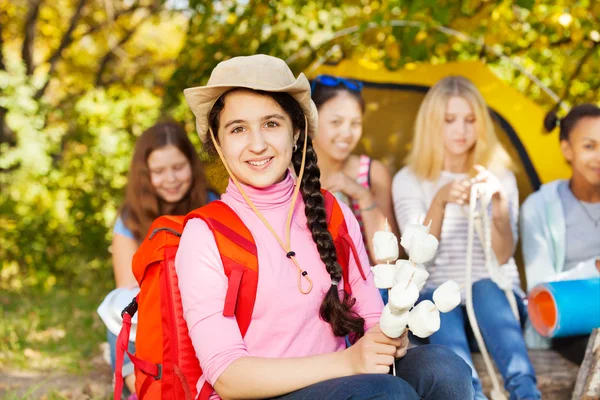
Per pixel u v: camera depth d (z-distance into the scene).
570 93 6.00
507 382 3.31
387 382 2.03
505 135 4.68
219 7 5.64
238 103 2.29
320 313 2.27
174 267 2.28
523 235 4.11
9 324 5.51
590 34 5.53
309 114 2.43
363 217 4.03
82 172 7.36
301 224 2.38
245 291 2.21
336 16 5.95
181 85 5.70
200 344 2.15
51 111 7.93
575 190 4.09
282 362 2.11
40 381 4.31
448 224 3.91
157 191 3.77
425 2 4.63
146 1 10.08
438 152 4.12
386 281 2.12
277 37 5.58
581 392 3.15
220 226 2.22
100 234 7.23
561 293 3.41
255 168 2.30
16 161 7.75
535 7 5.38
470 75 4.77
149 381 2.32
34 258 7.42
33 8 9.45
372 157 4.63
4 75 7.83
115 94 7.81
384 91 4.74
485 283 3.59
